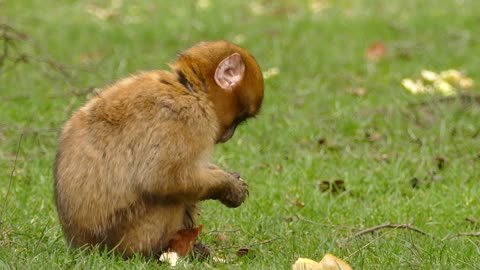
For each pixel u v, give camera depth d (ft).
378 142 48.62
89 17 77.56
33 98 53.88
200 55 30.48
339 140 48.78
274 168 44.01
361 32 73.10
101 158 29.32
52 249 30.86
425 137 48.98
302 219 36.42
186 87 29.84
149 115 28.94
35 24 73.77
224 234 34.78
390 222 36.96
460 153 46.85
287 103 55.06
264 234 34.78
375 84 59.82
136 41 70.33
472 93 54.65
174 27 73.87
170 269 29.14
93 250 29.66
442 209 38.37
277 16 78.54
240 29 73.67
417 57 66.85
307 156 45.27
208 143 29.66
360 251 31.89
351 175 42.80
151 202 29.43
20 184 40.14
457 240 34.35
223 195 30.35
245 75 31.07
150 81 29.50
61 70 53.42
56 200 30.53
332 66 64.39
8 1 79.61
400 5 82.28
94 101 30.09
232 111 31.07
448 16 77.20
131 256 29.91
